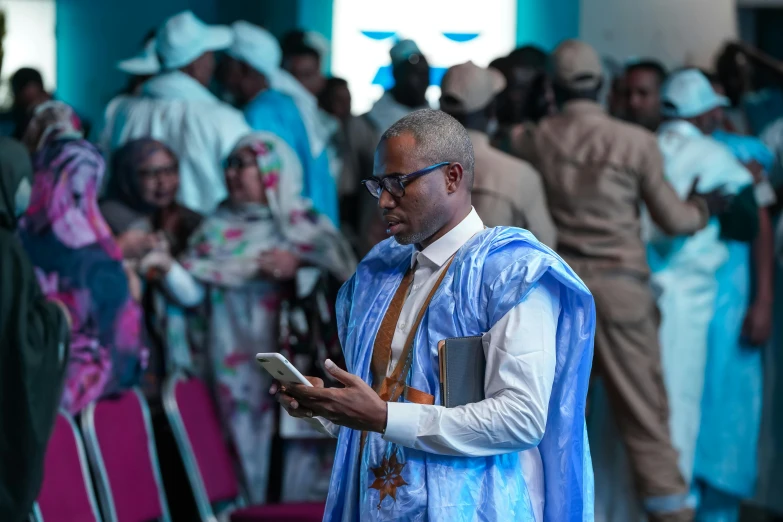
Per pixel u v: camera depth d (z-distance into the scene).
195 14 9.02
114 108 6.34
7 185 4.26
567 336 2.97
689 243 5.94
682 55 9.04
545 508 3.02
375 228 5.70
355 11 8.84
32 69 6.71
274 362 2.78
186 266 5.39
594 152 5.41
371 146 6.78
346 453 3.10
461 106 5.05
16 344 4.13
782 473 6.66
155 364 5.36
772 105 7.35
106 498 4.51
